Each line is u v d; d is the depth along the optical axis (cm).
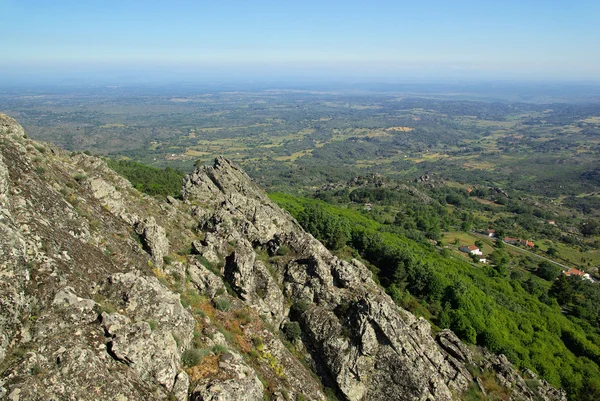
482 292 7731
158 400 2133
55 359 1914
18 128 3738
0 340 1816
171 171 15212
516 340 6219
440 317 6269
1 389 1681
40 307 2119
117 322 2266
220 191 7362
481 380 4706
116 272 2939
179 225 4909
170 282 3506
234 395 2411
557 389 5703
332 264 4622
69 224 2941
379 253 7769
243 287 3959
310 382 3603
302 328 4125
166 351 2361
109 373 2006
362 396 3762
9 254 2053
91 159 4834
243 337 3512
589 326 8825
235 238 4631
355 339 3878
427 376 3750
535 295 9675
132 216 3884
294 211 10638
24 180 2872
